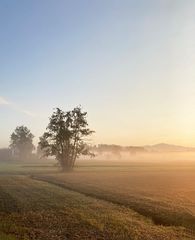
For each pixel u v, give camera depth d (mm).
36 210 35656
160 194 49156
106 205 39438
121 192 51281
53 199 44000
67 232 26297
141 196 46688
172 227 29000
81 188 57156
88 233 25984
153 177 84125
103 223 29344
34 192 52094
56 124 116312
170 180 74688
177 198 44875
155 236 25469
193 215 33156
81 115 117375
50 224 29031
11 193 50750
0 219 31109
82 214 33250
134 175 92062
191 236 25906
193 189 55938
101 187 58781
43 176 89750
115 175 92000
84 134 117500
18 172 110188
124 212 35125
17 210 35719
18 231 26578
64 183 67438
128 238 24594
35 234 25719
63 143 116062
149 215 34219
